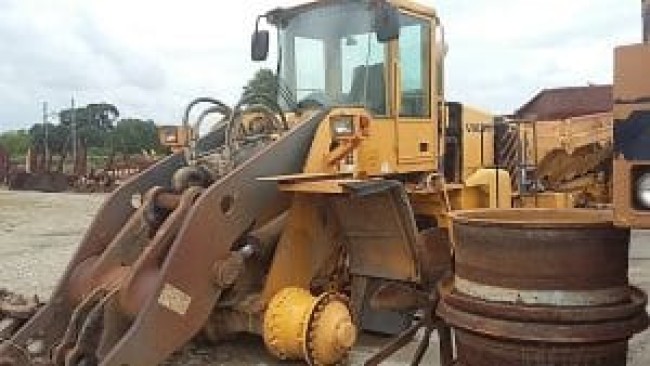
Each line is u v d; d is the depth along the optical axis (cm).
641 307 260
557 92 1622
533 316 248
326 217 593
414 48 725
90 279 514
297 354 537
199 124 617
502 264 257
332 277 609
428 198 718
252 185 530
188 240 480
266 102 639
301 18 725
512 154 1060
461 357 273
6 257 1203
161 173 608
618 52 216
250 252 528
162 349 464
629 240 267
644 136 211
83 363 462
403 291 405
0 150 3747
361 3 689
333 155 593
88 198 2722
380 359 374
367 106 685
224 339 612
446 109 809
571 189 1235
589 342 246
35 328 509
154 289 461
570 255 250
